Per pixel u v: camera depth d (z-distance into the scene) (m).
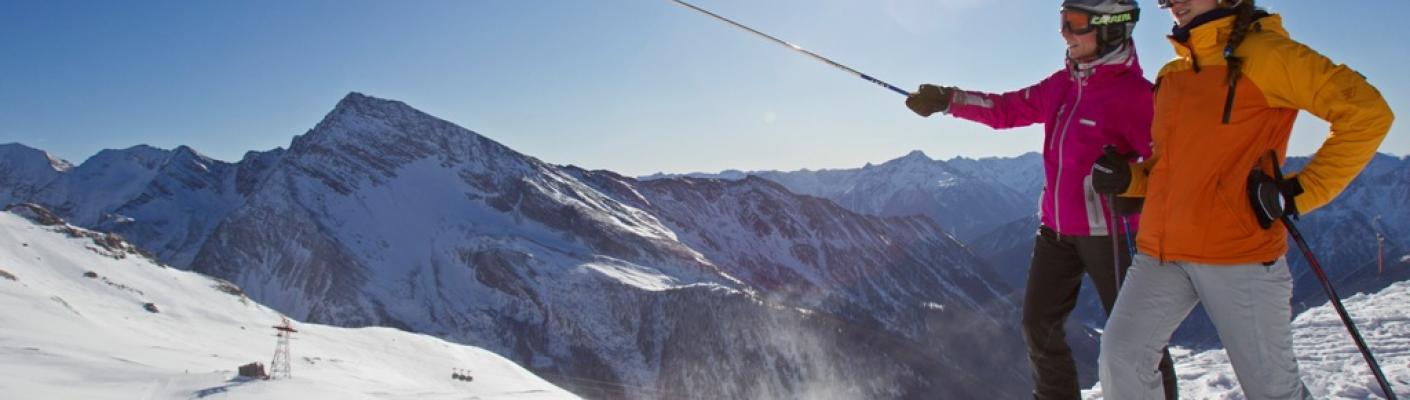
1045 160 4.29
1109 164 3.51
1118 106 3.89
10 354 32.88
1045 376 4.38
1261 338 3.16
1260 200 3.03
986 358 160.12
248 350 60.19
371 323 138.12
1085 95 4.04
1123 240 3.90
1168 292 3.35
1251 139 3.10
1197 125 3.16
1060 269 4.29
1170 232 3.27
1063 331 4.37
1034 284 4.38
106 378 31.50
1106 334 3.52
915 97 5.04
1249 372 3.22
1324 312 9.28
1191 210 3.19
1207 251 3.17
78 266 80.25
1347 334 7.48
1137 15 3.89
